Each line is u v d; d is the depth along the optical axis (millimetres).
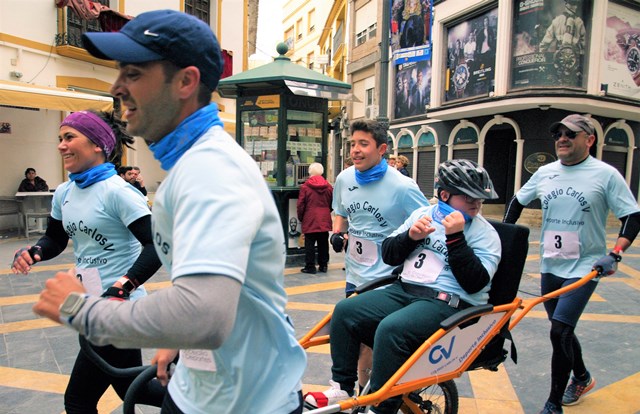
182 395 1281
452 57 15938
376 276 2979
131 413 1437
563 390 2912
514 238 2342
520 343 4156
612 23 13102
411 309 2156
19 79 10070
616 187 2957
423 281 2330
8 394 3139
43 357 3738
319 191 6715
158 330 897
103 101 9117
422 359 1960
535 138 13633
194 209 978
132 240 2178
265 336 1221
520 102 12828
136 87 1094
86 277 2111
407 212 2930
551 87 12773
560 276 3082
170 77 1092
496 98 13344
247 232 974
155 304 913
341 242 3346
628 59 13617
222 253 925
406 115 19031
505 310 2252
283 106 7020
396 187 2910
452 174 2291
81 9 10711
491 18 14156
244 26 16047
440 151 16906
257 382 1207
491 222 2473
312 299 5430
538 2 12750
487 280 2176
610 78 13203
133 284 1902
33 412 2914
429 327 2115
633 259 8133
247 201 1009
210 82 1153
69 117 2104
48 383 3301
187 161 1061
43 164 10633
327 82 6988
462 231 2148
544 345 4113
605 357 3881
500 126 14719
